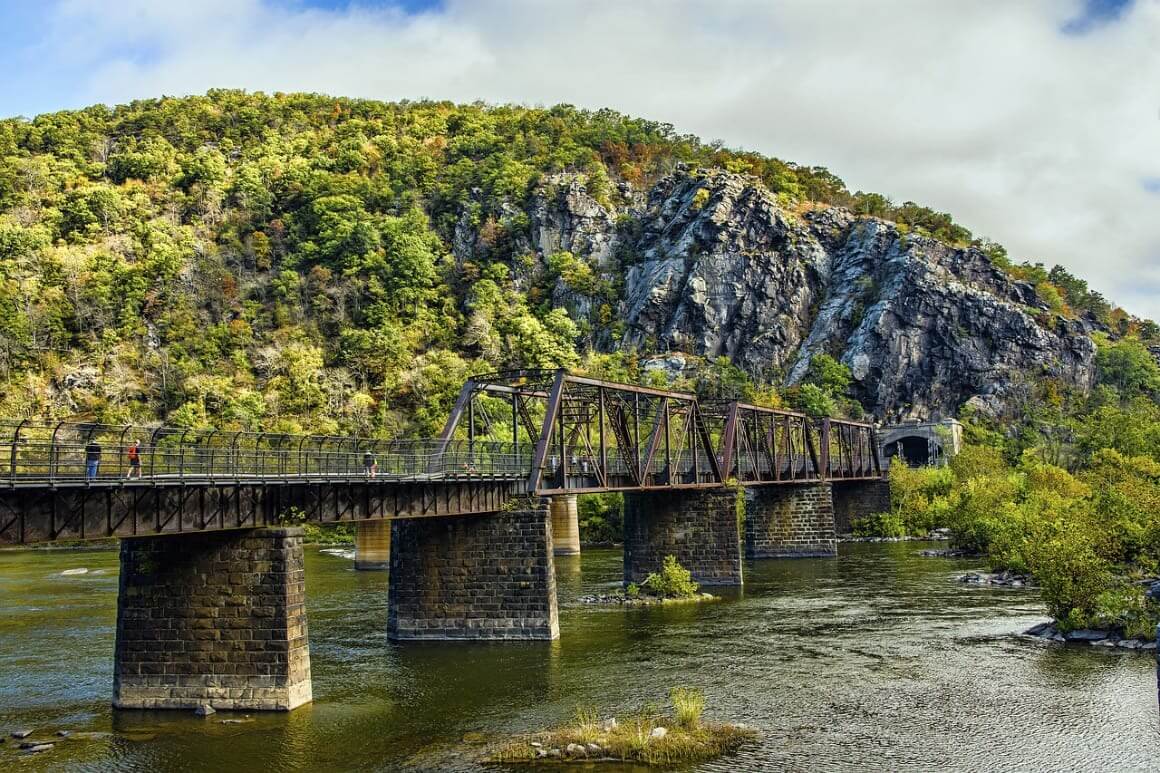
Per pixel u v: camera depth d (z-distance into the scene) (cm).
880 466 12525
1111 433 15062
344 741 3209
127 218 19625
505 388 5738
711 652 4600
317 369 16225
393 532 5081
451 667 4306
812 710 3538
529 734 3256
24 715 3575
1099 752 2997
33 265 17350
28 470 3741
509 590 4894
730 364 19312
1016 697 3656
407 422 15225
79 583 7775
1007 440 17662
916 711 3500
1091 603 4753
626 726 3300
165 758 3053
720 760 2961
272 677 3522
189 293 17900
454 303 19338
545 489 5188
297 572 3638
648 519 7225
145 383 15862
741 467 8594
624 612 5938
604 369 17912
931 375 19438
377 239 19600
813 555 9175
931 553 9088
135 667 3612
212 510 3353
